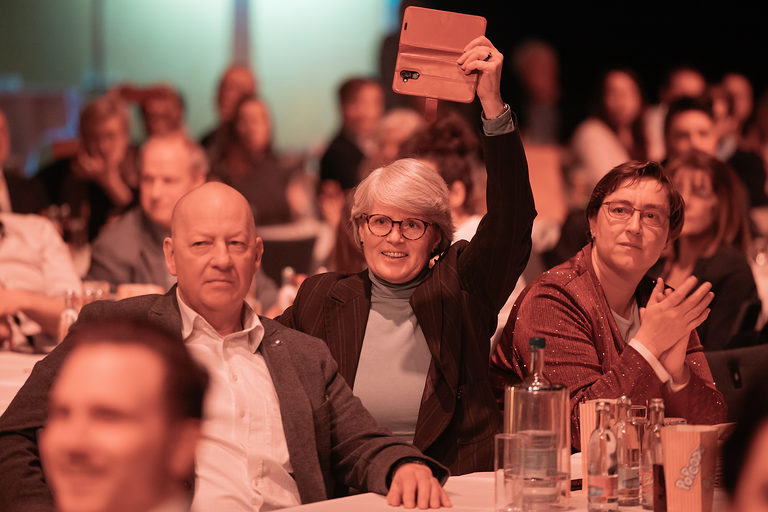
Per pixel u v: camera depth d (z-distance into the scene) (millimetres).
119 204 9148
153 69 15945
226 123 10422
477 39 3711
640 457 2854
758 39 14797
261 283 6875
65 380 1481
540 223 8789
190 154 6938
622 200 4031
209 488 3246
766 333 5887
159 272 6828
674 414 3816
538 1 14828
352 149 10695
